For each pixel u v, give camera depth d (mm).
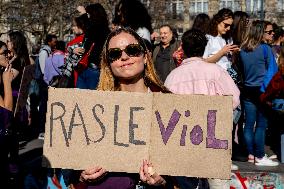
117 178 2959
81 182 2959
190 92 4488
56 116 2953
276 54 7941
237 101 4520
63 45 9922
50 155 2938
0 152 4680
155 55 7102
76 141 2934
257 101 6152
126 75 3066
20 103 6434
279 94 6039
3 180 4797
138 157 2898
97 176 2887
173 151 2885
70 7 35125
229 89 4523
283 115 6141
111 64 3092
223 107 2869
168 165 2885
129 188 2961
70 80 5297
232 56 6234
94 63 5145
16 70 6660
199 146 2871
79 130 2938
